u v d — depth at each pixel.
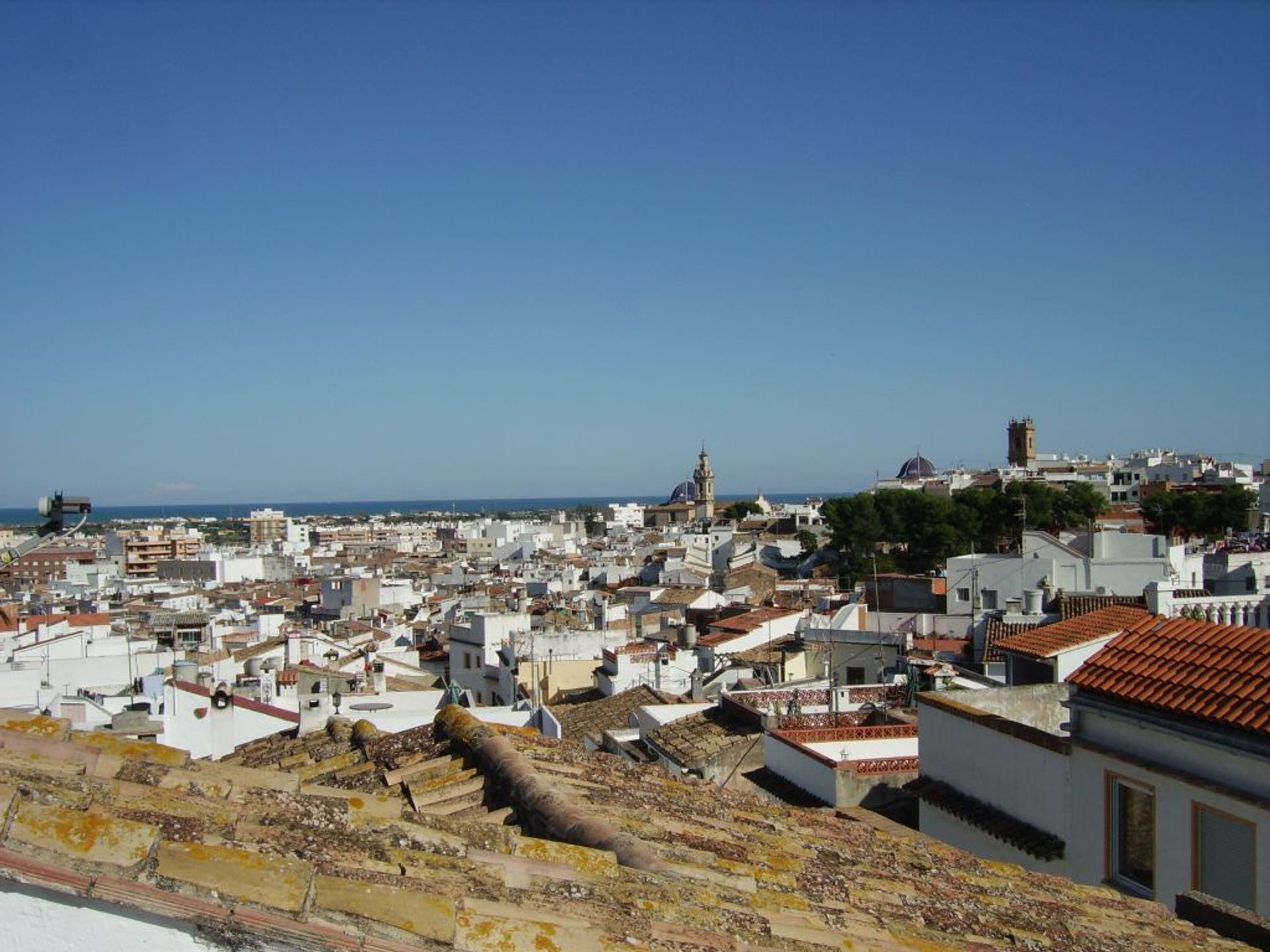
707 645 58.03
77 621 75.06
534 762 11.60
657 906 7.54
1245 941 11.18
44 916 5.44
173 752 9.00
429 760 11.98
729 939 7.22
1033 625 43.91
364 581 115.50
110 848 5.66
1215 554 75.75
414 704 41.47
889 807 22.59
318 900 5.93
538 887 7.42
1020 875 12.09
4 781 6.83
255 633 82.81
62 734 8.90
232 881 5.79
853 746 25.16
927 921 9.34
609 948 6.48
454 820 8.59
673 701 40.75
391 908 6.07
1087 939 9.94
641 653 53.78
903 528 129.75
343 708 37.03
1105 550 70.06
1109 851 15.95
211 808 7.21
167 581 150.50
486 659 71.12
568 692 57.06
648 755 30.91
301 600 124.62
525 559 194.25
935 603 73.69
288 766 13.88
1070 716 19.42
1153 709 15.23
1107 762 16.02
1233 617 33.19
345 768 12.55
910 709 30.41
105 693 49.53
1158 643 16.59
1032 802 17.66
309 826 7.50
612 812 10.23
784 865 9.84
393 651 76.00
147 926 5.52
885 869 10.81
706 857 9.33
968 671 37.28
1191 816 14.49
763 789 24.86
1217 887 14.18
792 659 52.69
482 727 12.53
